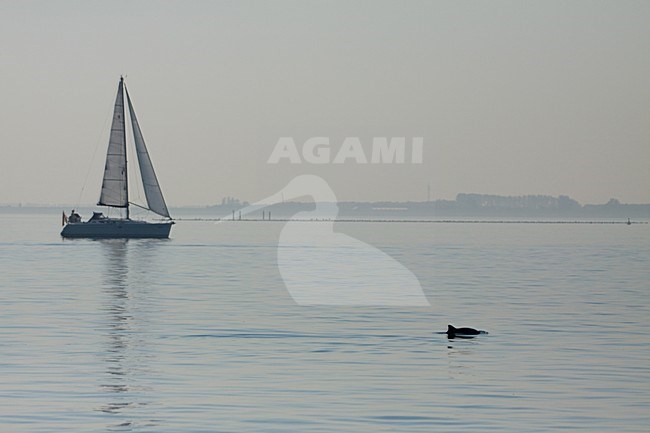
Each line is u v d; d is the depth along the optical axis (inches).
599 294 3843.5
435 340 2522.1
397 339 2536.9
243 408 1702.8
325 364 2145.7
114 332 2628.0
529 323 2888.8
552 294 3833.7
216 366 2111.2
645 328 2780.5
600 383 1939.0
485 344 2455.7
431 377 1998.0
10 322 2832.2
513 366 2130.9
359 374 2026.3
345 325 2815.0
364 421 1617.9
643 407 1727.4
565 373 2048.5
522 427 1584.6
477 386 1904.5
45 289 3937.0
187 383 1918.1
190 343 2440.9
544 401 1774.1
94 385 1889.8
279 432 1544.0
